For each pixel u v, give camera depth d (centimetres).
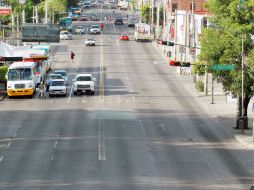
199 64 9400
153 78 14600
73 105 11306
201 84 12950
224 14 9100
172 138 8612
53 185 6050
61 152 7625
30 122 9725
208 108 11075
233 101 11506
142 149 7856
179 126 9506
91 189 5897
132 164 7019
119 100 11819
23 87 12175
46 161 7138
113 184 6097
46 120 9881
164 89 13150
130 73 15262
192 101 11819
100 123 9638
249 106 11088
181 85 13688
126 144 8144
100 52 18900
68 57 17900
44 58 13300
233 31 8894
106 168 6812
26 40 11531
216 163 7119
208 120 10044
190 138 8631
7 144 8125
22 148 7869
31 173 6569
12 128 9244
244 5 8812
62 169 6756
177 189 5922
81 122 9712
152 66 16438
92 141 8319
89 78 12600
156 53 18950
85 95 12406
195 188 5969
